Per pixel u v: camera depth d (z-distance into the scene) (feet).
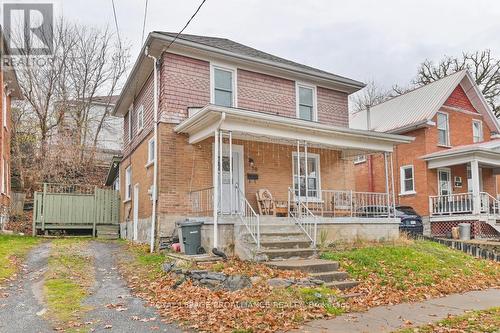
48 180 88.12
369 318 22.00
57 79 97.55
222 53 46.91
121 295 26.03
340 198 53.72
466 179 75.87
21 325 19.89
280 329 19.67
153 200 42.86
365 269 31.83
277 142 48.80
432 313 23.31
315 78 54.49
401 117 77.82
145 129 50.34
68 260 35.76
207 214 42.80
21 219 66.90
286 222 39.17
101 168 100.12
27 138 91.76
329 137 45.34
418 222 60.85
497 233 62.08
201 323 20.34
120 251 42.32
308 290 24.97
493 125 82.38
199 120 39.22
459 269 35.76
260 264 31.27
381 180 78.48
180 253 37.47
